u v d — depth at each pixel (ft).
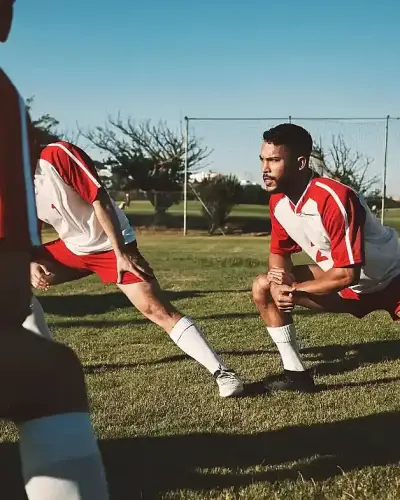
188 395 12.72
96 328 19.97
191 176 92.22
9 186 4.58
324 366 15.15
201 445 10.05
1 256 4.56
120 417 11.34
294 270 13.56
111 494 8.28
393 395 12.67
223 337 18.54
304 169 11.90
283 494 8.18
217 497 8.16
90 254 13.35
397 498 8.05
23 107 4.85
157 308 13.04
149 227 90.94
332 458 9.45
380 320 20.76
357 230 11.59
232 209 90.07
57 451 4.94
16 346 4.71
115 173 104.53
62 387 4.93
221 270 37.58
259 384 13.41
